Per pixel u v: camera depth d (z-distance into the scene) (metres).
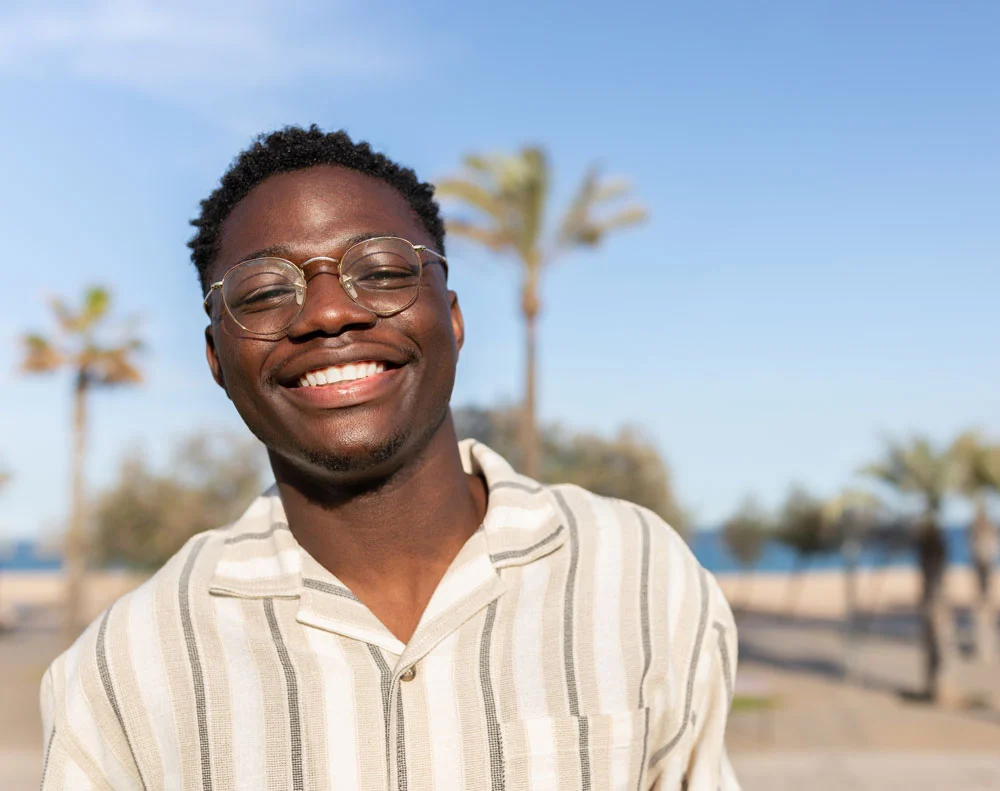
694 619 1.57
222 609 1.47
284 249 1.39
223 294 1.42
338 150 1.48
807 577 68.06
